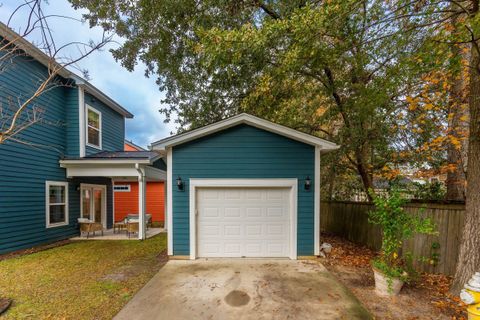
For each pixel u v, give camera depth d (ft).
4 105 21.56
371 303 12.52
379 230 21.94
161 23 20.77
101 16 20.48
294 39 13.75
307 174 20.48
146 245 25.61
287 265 18.43
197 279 15.69
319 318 11.20
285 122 26.78
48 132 26.84
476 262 12.48
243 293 13.70
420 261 16.92
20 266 18.47
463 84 19.71
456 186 23.40
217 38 14.07
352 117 23.54
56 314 11.46
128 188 47.85
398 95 21.61
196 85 26.58
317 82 26.04
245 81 23.15
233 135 20.47
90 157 29.43
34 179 24.93
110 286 14.62
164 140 19.63
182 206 20.20
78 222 30.91
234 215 20.47
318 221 20.26
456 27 12.87
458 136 20.33
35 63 24.95
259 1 20.38
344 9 12.75
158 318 11.25
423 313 11.51
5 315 11.30
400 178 25.59
